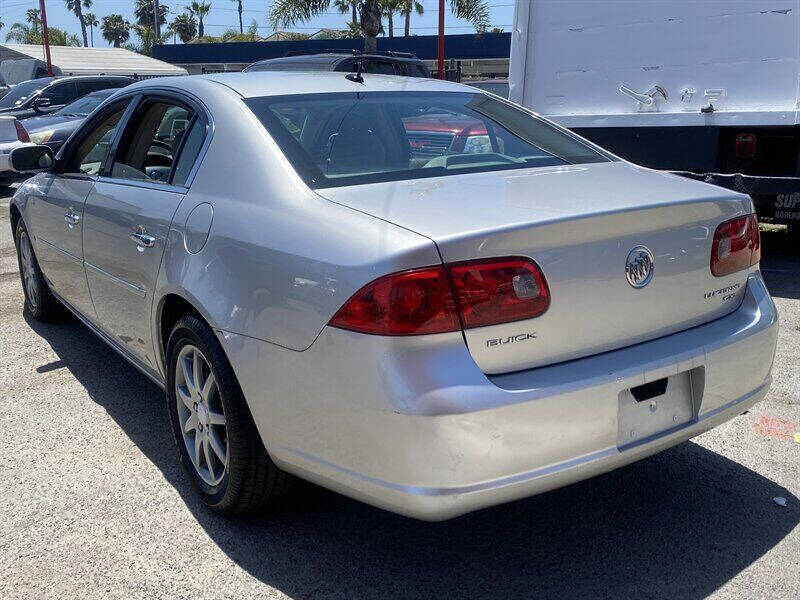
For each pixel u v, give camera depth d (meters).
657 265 2.63
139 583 2.73
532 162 3.24
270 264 2.63
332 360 2.39
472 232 2.31
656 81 6.96
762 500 3.17
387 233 2.39
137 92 3.98
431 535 2.99
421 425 2.24
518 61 7.59
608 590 2.65
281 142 2.98
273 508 3.17
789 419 3.88
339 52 11.54
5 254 8.02
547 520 3.07
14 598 2.66
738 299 2.96
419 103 3.48
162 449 3.69
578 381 2.41
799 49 6.27
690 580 2.69
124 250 3.53
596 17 7.15
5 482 3.41
